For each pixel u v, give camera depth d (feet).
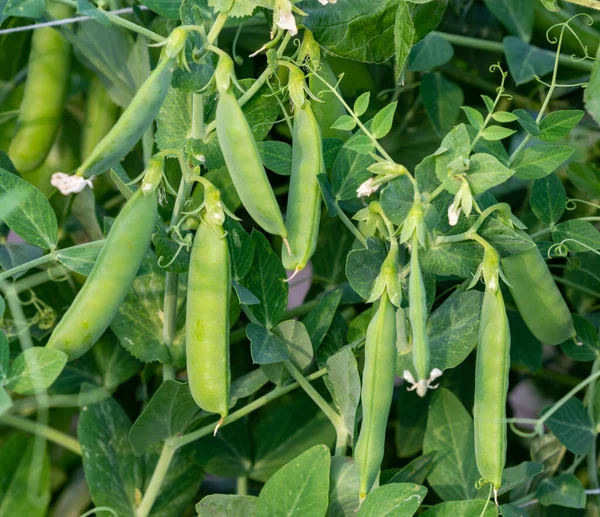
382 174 2.33
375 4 2.42
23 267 2.38
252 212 2.25
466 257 2.40
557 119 2.48
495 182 2.30
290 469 2.40
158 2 2.52
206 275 2.28
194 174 2.31
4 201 2.28
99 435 2.64
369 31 2.44
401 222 2.32
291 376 2.62
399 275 2.40
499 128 2.36
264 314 2.56
